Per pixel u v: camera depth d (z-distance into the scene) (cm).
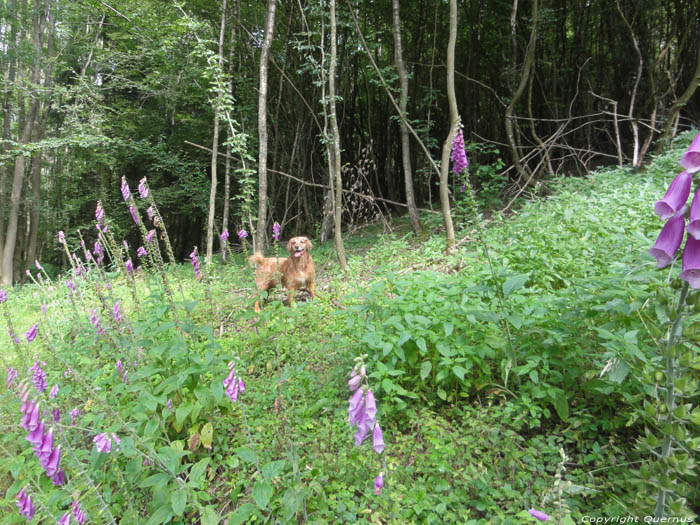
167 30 1030
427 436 237
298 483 187
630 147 1122
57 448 156
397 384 273
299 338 388
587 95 1166
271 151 1309
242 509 181
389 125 1346
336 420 262
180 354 258
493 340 250
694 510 181
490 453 222
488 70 1292
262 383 319
